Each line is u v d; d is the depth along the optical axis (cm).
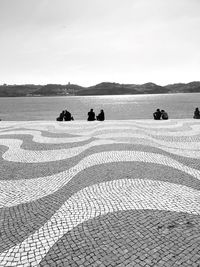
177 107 10244
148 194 922
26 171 1219
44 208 845
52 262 585
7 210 840
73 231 704
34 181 1088
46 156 1468
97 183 1037
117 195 921
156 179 1062
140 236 668
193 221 734
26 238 680
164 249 612
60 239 670
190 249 609
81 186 1015
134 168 1202
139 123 2670
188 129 2256
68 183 1052
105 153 1469
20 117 7406
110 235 677
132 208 822
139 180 1054
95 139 1862
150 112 8019
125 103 14500
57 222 755
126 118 6250
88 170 1198
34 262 588
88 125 2591
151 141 1769
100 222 745
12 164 1335
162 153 1458
